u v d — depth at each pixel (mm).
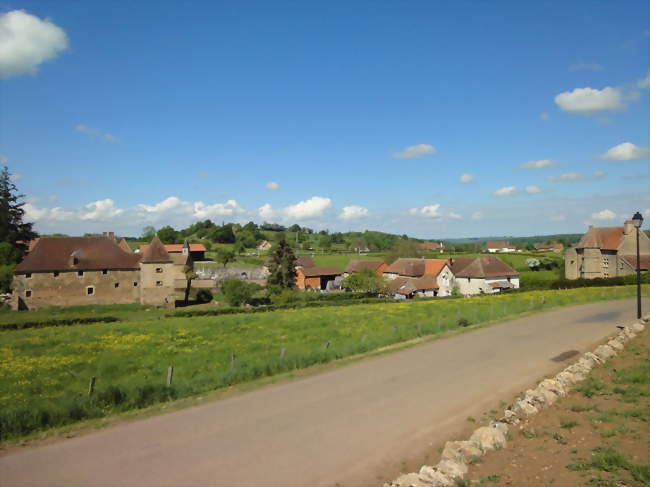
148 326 32531
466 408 12977
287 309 47812
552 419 11141
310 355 19141
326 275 90750
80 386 17078
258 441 10781
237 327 29766
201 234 177375
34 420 11766
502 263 74000
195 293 69312
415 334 24812
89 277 63812
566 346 21031
